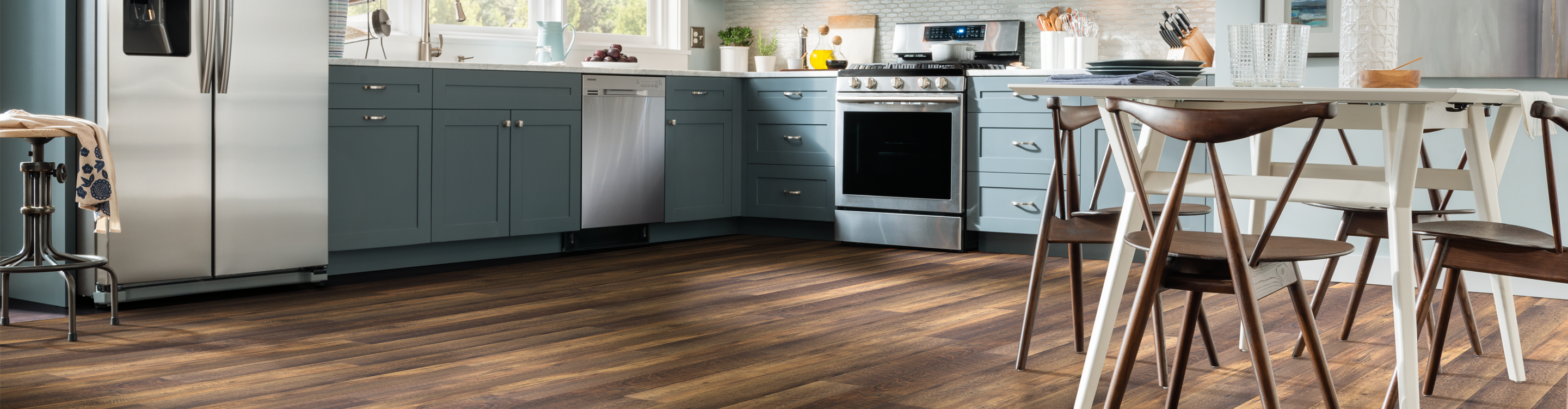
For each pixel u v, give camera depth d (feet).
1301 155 5.61
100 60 10.54
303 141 12.05
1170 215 5.94
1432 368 7.63
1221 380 8.09
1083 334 9.06
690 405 7.36
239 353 8.85
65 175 9.89
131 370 8.23
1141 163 6.78
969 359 8.80
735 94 17.78
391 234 13.43
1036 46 17.43
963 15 18.07
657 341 9.48
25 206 9.73
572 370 8.39
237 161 11.53
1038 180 15.08
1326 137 12.76
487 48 16.94
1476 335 8.89
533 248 15.46
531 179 14.94
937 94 15.74
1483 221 7.48
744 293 12.17
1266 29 6.35
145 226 10.94
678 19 19.45
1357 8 6.66
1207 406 7.39
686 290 12.35
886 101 16.02
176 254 11.19
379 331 9.84
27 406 7.18
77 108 10.80
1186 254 6.14
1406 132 6.02
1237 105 6.68
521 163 14.80
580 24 18.37
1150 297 6.07
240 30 11.40
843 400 7.52
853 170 16.62
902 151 16.16
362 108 12.96
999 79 15.30
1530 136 6.26
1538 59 11.62
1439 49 12.11
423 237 13.76
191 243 11.29
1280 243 6.57
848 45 19.04
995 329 10.09
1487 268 6.85
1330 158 12.76
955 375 8.29
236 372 8.21
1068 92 6.48
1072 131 8.46
